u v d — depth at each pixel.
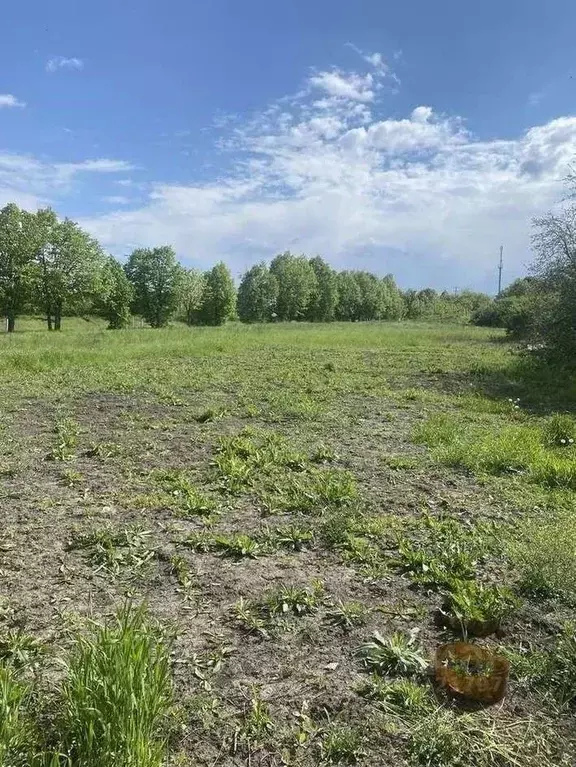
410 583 3.77
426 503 5.18
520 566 3.95
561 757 2.38
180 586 3.66
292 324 47.03
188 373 12.80
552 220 15.58
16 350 16.11
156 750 2.19
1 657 2.87
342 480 5.55
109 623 3.17
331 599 3.55
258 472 5.92
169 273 57.66
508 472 6.15
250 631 3.20
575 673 2.86
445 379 13.23
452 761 2.35
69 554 4.04
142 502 4.98
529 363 15.51
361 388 11.52
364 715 2.58
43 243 41.97
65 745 2.25
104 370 12.88
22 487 5.36
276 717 2.56
